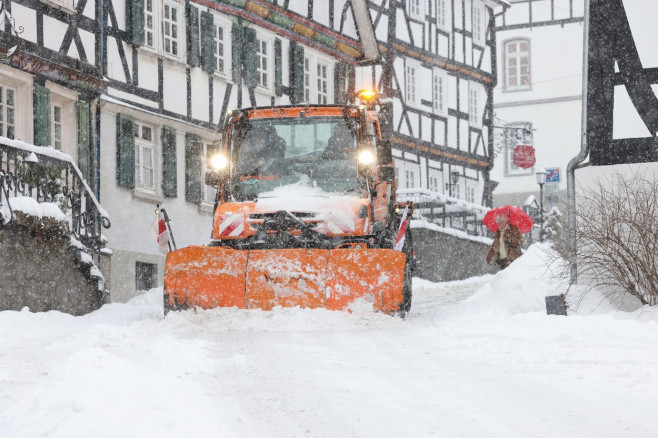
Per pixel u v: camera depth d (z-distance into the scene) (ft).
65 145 71.82
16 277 51.11
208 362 28.60
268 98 99.45
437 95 133.59
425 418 20.18
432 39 132.67
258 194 48.14
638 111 47.78
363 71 118.32
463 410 21.04
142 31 80.38
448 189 134.51
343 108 48.85
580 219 43.80
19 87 66.90
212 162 48.93
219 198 48.67
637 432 18.48
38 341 39.70
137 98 80.12
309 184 48.11
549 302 43.09
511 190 192.44
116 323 49.52
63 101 72.08
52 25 69.67
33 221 52.01
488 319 42.91
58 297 55.42
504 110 194.80
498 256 73.92
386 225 50.34
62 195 57.11
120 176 76.89
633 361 27.40
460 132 138.00
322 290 42.88
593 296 44.06
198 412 20.20
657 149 47.26
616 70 48.29
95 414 18.57
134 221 78.74
